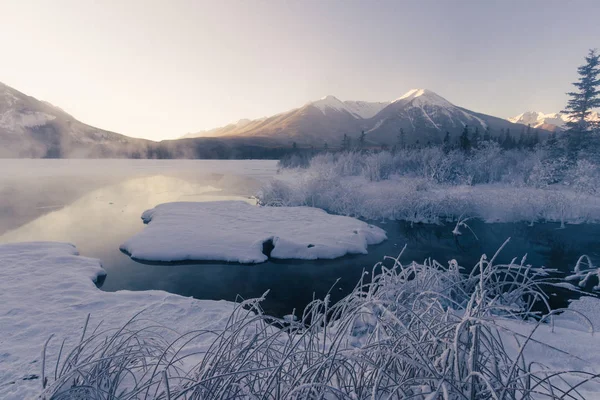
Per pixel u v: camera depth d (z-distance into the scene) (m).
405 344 2.10
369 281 7.46
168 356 3.04
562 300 6.09
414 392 1.88
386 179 24.14
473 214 15.16
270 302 6.32
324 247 9.48
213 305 5.03
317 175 19.14
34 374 2.94
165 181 29.75
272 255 9.14
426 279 3.98
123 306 4.85
